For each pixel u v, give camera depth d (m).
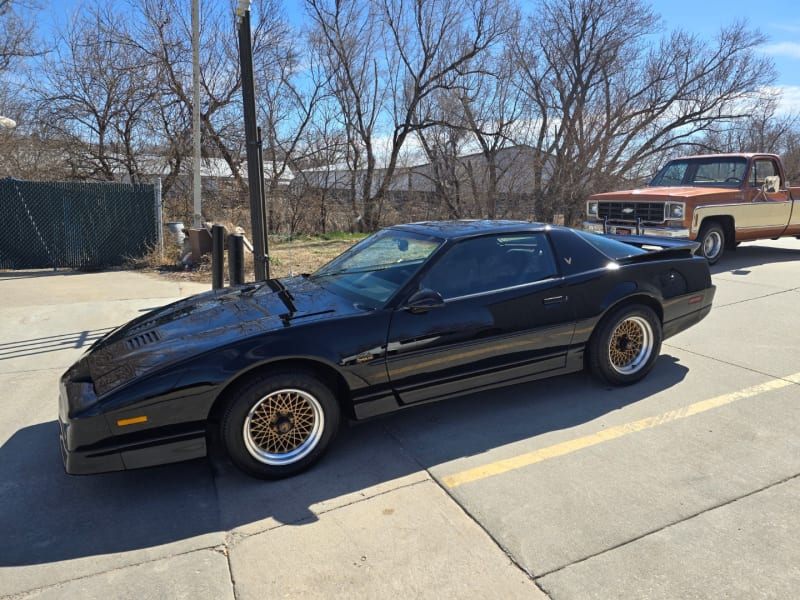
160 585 2.27
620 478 2.98
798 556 2.34
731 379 4.36
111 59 16.91
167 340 3.17
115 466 2.76
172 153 17.22
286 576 2.30
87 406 2.72
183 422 2.84
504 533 2.55
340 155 21.16
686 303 4.49
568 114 20.78
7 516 2.78
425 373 3.42
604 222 9.34
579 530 2.55
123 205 10.60
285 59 18.95
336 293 3.76
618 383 4.22
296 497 2.90
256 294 3.95
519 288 3.75
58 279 9.20
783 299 6.83
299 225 18.61
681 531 2.52
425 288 3.50
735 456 3.18
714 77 21.64
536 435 3.51
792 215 9.81
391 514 2.72
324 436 3.17
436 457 3.28
